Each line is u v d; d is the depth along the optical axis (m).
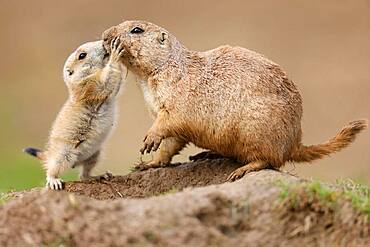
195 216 10.24
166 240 9.85
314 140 27.47
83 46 13.27
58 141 13.15
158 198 10.64
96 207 10.25
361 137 26.25
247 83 12.64
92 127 13.20
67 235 9.98
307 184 10.88
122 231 9.91
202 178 13.24
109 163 24.55
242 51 13.11
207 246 9.91
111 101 13.30
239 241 10.24
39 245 9.98
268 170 12.33
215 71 12.81
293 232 10.43
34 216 10.29
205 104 12.69
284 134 12.59
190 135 12.92
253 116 12.49
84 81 12.99
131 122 28.52
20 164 25.67
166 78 12.91
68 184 13.31
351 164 24.08
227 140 12.71
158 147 12.84
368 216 10.57
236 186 11.03
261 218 10.51
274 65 12.97
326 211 10.59
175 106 12.78
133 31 13.11
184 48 13.20
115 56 13.06
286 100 12.70
